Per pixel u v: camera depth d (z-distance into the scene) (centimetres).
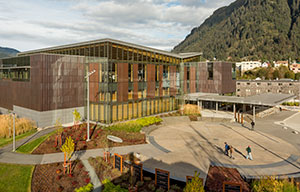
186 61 4784
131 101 3469
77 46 3547
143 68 3688
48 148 2197
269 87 6531
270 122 3862
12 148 2203
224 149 2355
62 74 3170
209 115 4144
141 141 2564
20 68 3328
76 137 2550
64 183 1545
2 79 3850
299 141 2708
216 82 4884
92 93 3294
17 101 3431
